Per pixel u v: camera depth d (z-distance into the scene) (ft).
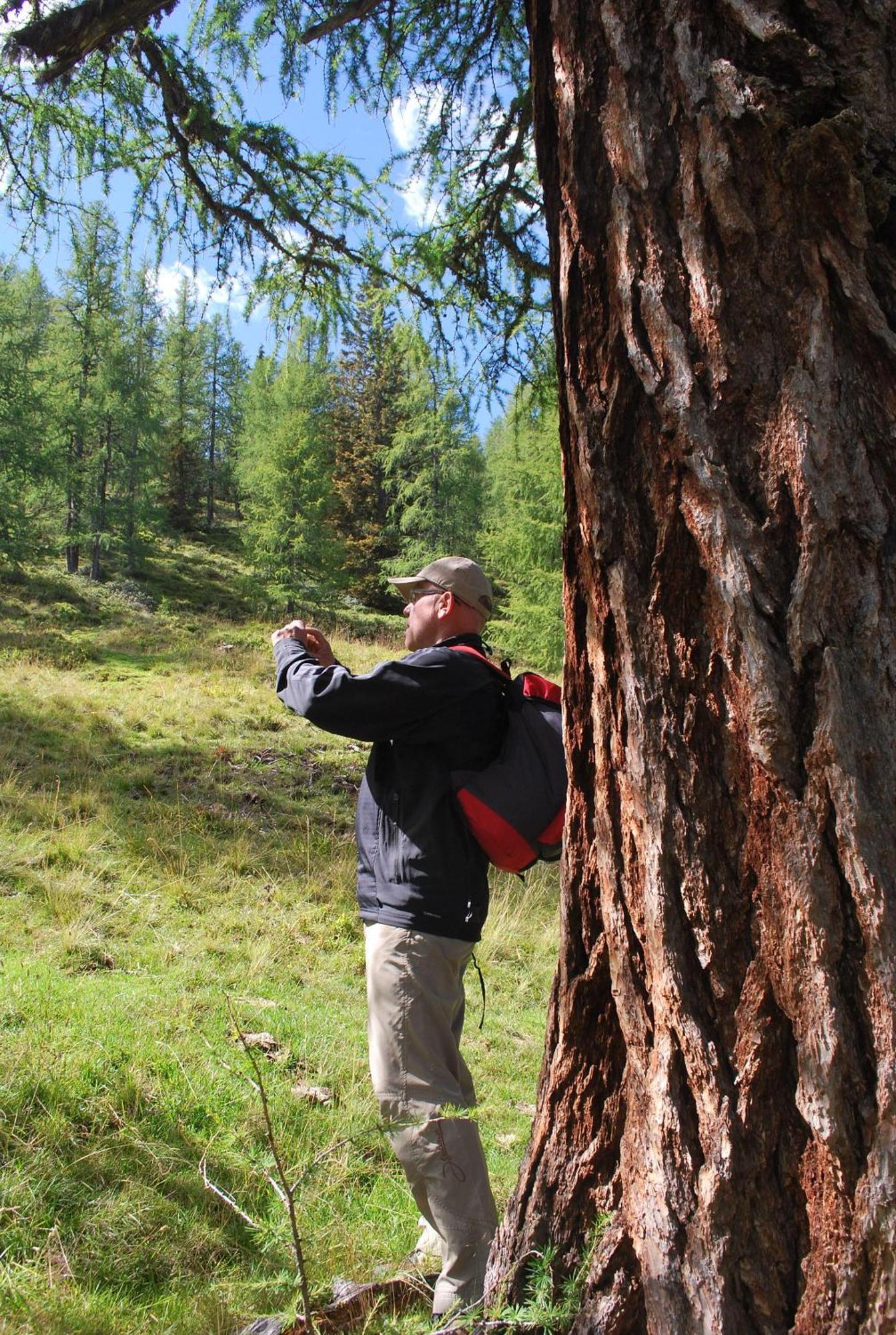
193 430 159.94
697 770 4.67
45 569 95.66
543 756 7.32
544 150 5.74
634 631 4.92
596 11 5.18
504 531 61.93
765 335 4.59
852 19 4.68
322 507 98.68
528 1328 4.98
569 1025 5.49
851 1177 4.00
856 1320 3.94
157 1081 11.35
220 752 33.37
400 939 7.38
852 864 4.14
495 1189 10.93
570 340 5.33
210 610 94.73
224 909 21.62
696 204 4.75
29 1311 6.84
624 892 5.00
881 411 4.44
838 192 4.48
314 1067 13.66
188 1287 7.79
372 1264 8.05
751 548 4.50
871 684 4.27
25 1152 9.25
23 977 14.29
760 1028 4.36
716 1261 4.32
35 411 80.18
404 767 7.60
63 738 32.19
